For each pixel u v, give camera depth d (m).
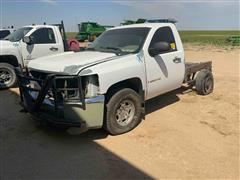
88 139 4.87
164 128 5.37
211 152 4.44
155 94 5.76
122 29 6.09
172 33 6.16
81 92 4.33
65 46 10.07
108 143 4.72
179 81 6.33
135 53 5.19
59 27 10.11
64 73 4.43
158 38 5.71
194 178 3.74
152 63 5.42
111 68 4.61
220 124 5.61
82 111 4.39
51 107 4.60
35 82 4.90
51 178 3.73
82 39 36.78
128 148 4.55
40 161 4.15
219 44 29.66
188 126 5.49
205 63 7.89
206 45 28.62
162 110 6.45
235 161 4.17
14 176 3.77
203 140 4.86
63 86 4.43
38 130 5.27
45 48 9.43
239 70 12.03
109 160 4.19
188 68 7.11
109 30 6.34
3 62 8.61
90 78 4.41
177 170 3.93
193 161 4.16
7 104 6.93
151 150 4.49
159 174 3.83
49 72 4.67
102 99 4.48
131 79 5.04
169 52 5.93
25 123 5.62
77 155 4.33
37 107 4.73
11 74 8.61
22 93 5.32
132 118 5.14
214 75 10.84
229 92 8.09
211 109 6.54
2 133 5.13
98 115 4.52
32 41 9.18
